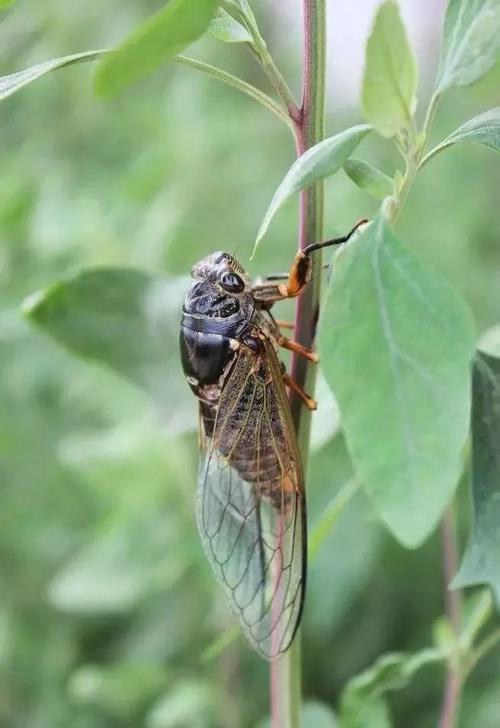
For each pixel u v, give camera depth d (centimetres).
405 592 53
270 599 36
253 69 73
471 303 58
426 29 71
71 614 54
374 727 39
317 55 33
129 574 47
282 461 35
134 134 64
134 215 51
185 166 58
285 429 35
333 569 49
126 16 64
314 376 35
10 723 50
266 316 37
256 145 65
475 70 32
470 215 62
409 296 31
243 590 36
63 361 52
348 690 39
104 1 64
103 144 65
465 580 32
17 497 55
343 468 50
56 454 51
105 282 39
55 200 50
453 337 30
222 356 36
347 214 55
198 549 46
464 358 30
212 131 59
